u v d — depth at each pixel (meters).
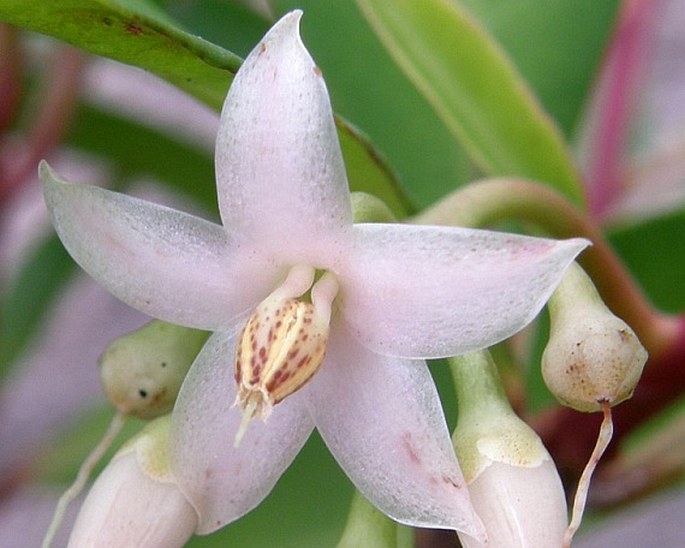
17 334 0.13
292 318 0.07
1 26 0.10
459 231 0.07
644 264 0.10
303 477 0.09
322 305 0.07
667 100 0.18
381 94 0.10
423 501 0.07
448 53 0.08
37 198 0.16
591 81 0.10
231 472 0.07
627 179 0.12
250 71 0.07
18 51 0.10
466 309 0.07
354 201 0.07
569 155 0.08
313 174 0.07
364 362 0.07
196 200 0.12
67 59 0.11
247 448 0.07
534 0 0.10
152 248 0.07
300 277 0.07
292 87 0.07
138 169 0.12
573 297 0.07
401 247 0.07
